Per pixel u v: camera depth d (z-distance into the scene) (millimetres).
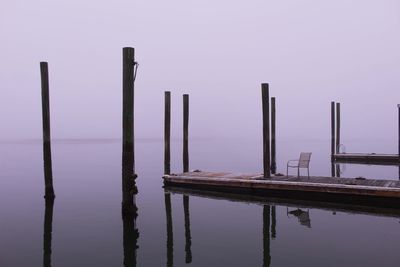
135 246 9414
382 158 32719
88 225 11555
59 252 9031
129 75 11477
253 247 9117
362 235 9984
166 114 19500
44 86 14711
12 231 10945
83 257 8664
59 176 24688
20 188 19562
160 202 15383
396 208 12867
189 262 8180
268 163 16469
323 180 15383
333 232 10328
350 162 33281
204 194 17297
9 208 14234
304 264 7852
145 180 22703
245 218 12305
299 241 9531
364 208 13367
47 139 15336
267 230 10719
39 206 14578
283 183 15125
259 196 15828
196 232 10672
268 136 16375
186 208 14102
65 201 15602
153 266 8000
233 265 7918
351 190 13586
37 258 8625
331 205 14023
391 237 9758
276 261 8078
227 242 9602
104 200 15820
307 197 14578
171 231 10820
